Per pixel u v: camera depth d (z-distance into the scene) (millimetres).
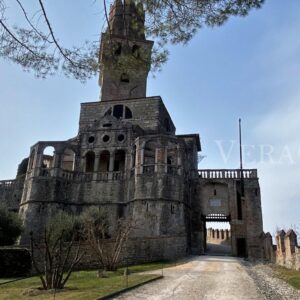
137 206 41781
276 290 18812
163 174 42188
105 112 55594
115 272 26828
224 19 12656
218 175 49688
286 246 30578
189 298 16125
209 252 50625
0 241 35219
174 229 40562
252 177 48656
